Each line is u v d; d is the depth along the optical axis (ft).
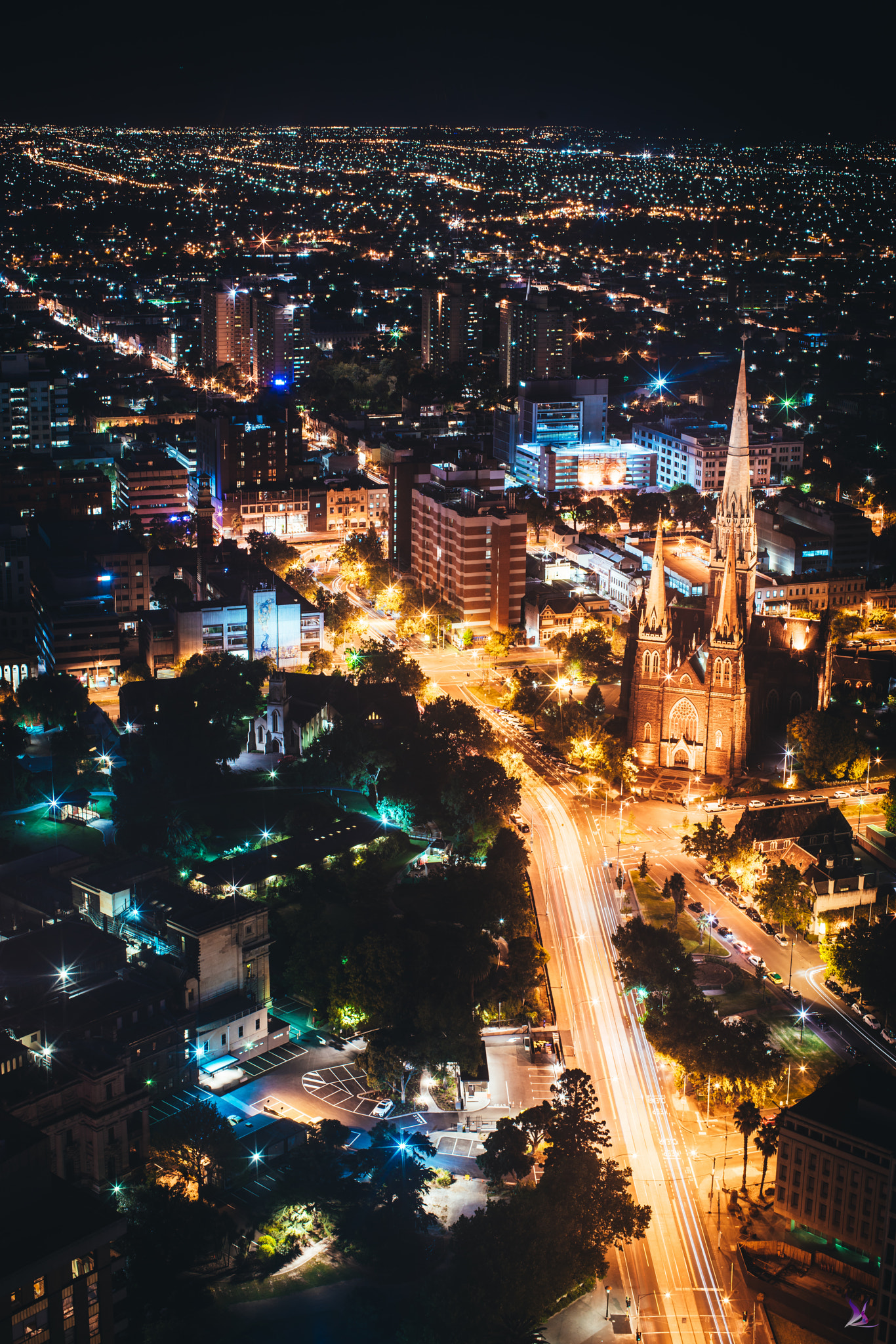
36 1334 619.26
